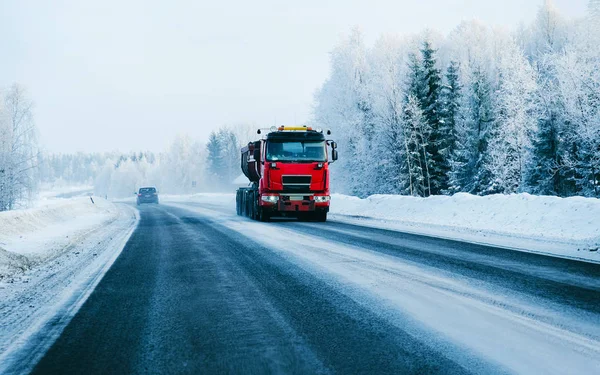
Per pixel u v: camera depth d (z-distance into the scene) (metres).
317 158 17.62
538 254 8.55
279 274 6.95
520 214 13.59
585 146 29.50
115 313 4.96
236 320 4.53
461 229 13.20
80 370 3.34
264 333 4.08
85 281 6.93
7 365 3.47
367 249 9.49
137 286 6.40
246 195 21.61
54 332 4.31
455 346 3.65
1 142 35.22
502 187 36.09
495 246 9.71
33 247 11.30
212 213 26.31
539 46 53.19
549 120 32.53
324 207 17.67
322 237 11.96
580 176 31.83
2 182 34.91
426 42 42.66
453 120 43.41
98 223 19.89
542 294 5.39
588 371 3.10
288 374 3.14
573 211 12.33
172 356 3.56
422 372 3.13
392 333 4.02
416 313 4.64
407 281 6.21
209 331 4.19
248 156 20.58
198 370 3.26
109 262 8.80
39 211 18.91
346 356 3.47
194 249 10.25
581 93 30.06
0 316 5.00
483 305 4.91
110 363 3.46
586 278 6.34
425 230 13.34
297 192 17.52
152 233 14.62
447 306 4.88
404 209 19.08
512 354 3.45
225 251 9.73
